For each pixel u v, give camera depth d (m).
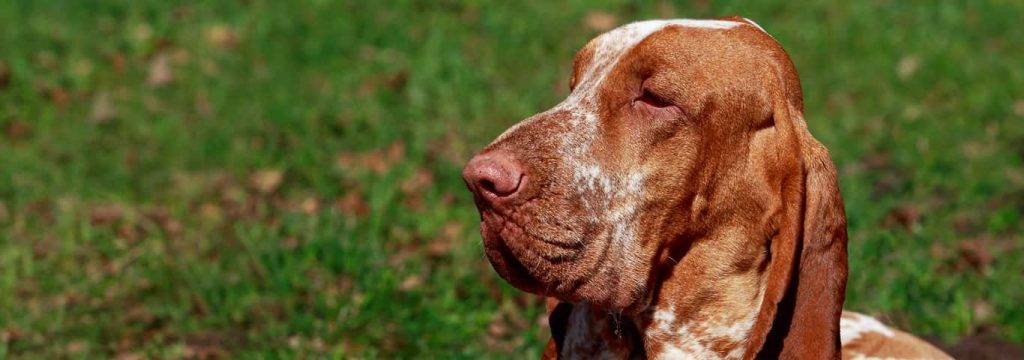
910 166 8.22
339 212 7.17
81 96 9.30
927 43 10.64
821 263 3.53
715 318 3.68
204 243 6.92
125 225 7.20
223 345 5.86
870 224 7.10
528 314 6.04
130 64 9.88
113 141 8.58
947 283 6.36
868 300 6.11
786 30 10.81
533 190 3.43
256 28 10.48
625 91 3.56
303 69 9.77
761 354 3.62
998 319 5.97
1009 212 7.25
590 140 3.53
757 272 3.66
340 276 6.46
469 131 8.53
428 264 6.59
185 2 11.08
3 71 9.42
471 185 3.49
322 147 8.34
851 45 10.55
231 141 8.45
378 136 8.48
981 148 8.57
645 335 3.74
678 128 3.53
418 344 5.74
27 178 7.92
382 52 10.02
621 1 11.27
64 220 7.19
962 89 9.65
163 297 6.32
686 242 3.63
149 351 5.77
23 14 10.64
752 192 3.59
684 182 3.55
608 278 3.57
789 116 3.55
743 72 3.54
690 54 3.53
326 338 5.82
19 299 6.36
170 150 8.38
